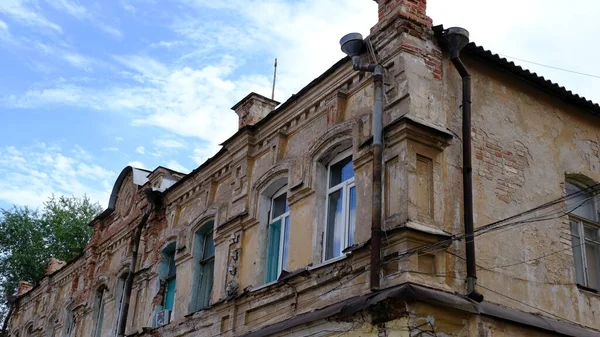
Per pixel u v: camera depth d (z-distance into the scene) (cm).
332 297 1083
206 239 1667
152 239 1866
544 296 1091
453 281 973
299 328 1102
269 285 1253
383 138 1061
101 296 2150
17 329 2903
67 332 2347
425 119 1050
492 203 1084
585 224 1268
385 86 1105
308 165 1274
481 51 1142
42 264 3712
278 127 1435
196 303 1579
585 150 1298
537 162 1192
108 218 2262
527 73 1202
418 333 884
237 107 1670
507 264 1059
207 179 1683
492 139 1137
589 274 1223
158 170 1933
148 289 1797
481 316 955
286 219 1362
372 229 988
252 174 1488
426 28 1126
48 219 3881
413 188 998
